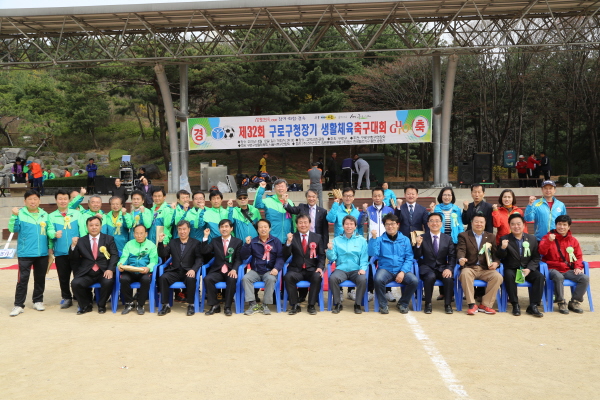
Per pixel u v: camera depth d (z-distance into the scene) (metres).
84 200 19.16
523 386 4.39
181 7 15.22
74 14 15.47
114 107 48.72
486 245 7.12
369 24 18.12
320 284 7.24
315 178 15.89
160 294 7.38
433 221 7.30
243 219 7.98
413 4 15.72
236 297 7.29
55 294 8.77
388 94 29.05
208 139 18.03
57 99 42.91
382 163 21.81
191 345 5.65
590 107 29.22
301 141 17.83
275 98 28.19
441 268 7.27
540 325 6.43
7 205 18.66
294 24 17.66
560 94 28.98
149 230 7.84
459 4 16.02
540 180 21.12
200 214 7.89
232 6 15.19
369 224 8.20
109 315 7.25
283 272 7.39
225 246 7.40
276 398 4.15
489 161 18.72
